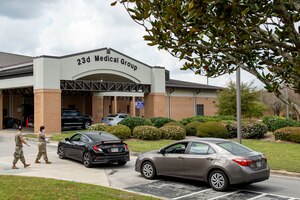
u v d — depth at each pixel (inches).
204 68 145.9
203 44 125.8
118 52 1294.3
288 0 109.1
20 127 572.7
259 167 415.2
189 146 458.9
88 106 1775.3
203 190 423.8
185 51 131.1
